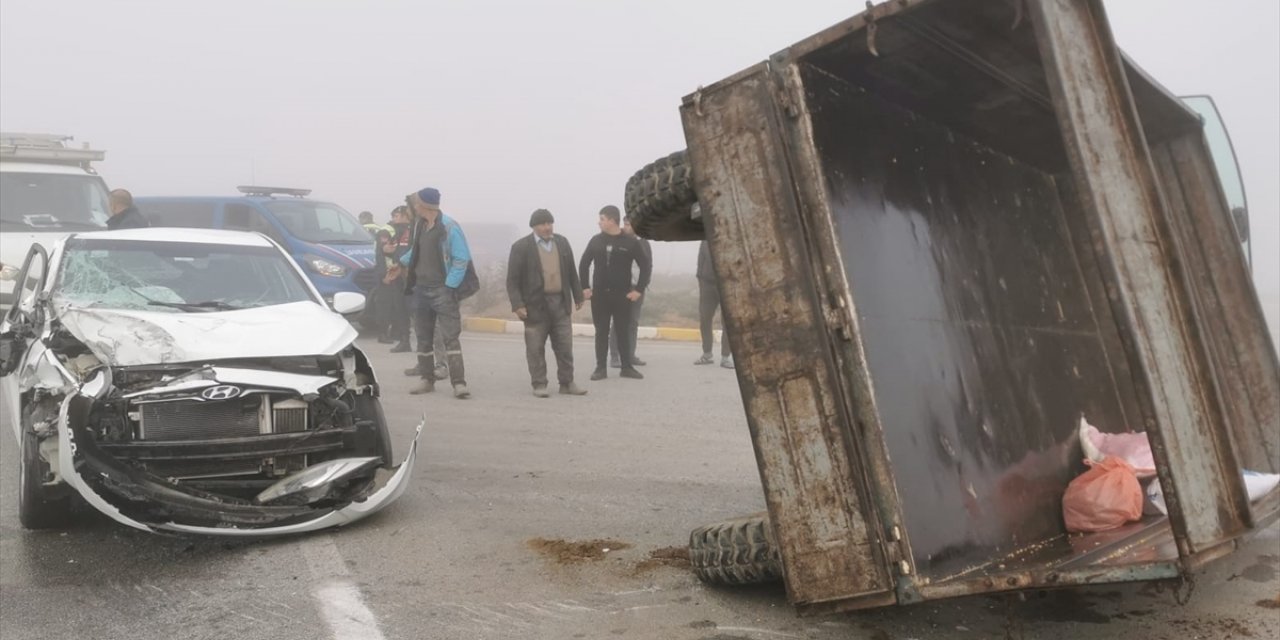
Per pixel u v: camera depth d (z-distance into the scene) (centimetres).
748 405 364
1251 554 475
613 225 1164
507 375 1223
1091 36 335
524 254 1041
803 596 357
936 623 397
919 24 351
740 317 365
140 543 543
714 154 371
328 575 481
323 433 552
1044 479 449
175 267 688
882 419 356
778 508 361
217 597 454
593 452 769
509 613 425
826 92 389
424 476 689
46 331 585
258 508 523
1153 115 513
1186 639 375
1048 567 341
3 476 708
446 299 1024
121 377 530
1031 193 564
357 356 619
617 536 541
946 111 469
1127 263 310
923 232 434
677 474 695
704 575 442
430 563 497
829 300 350
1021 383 466
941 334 418
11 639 407
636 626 405
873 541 343
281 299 684
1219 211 538
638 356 1445
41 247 726
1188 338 330
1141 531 398
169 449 516
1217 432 327
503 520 575
